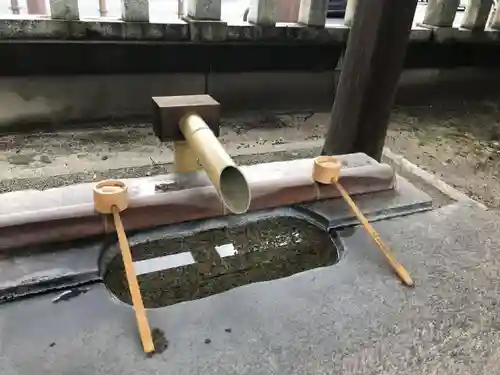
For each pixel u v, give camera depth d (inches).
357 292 40.9
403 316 38.6
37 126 102.3
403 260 45.8
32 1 117.2
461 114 135.9
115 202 42.1
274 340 35.1
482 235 51.1
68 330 34.5
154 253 47.2
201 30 101.0
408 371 33.7
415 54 138.2
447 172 91.0
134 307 34.7
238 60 114.7
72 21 90.1
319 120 122.1
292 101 127.6
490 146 108.5
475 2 130.7
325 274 42.9
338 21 148.4
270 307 38.3
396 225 51.8
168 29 98.5
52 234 41.8
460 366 34.5
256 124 116.0
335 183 52.1
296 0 126.3
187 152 51.1
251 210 50.8
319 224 51.2
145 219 45.4
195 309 37.4
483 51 149.1
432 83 147.6
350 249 46.9
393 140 109.9
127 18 94.7
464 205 58.1
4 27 85.2
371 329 37.0
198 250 48.6
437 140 111.4
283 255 49.2
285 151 99.3
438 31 129.8
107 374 31.4
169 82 110.6
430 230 51.3
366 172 55.9
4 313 35.5
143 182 48.6
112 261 44.1
